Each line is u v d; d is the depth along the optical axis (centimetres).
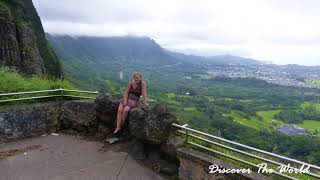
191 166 545
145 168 609
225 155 521
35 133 748
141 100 704
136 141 667
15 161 615
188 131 579
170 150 583
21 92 760
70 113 789
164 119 599
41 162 616
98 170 591
